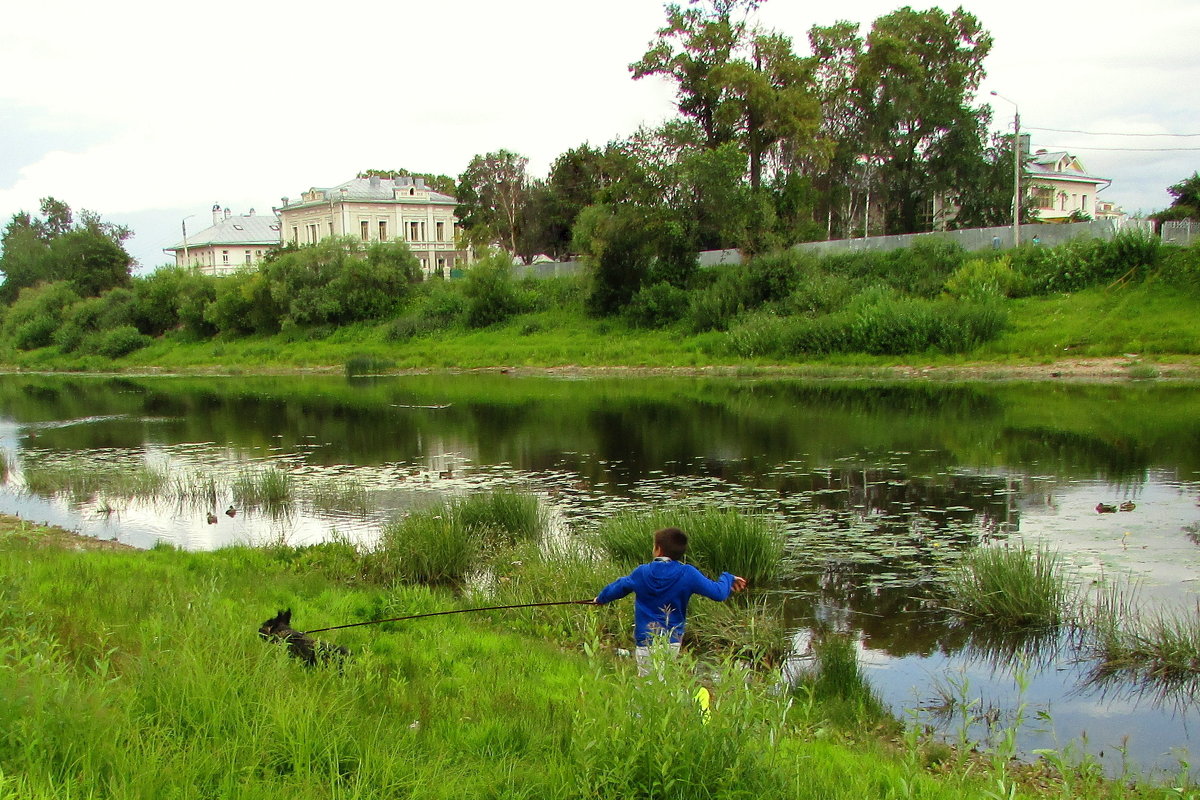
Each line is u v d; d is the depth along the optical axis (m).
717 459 16.56
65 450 20.66
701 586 5.24
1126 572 9.09
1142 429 17.81
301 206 79.19
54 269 81.62
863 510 12.21
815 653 7.42
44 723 3.54
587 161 66.94
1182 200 45.19
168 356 57.12
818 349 34.66
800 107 44.72
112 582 7.70
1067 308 32.31
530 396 29.53
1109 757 5.55
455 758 4.12
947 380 28.17
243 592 7.95
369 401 30.03
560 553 9.79
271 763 3.64
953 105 50.38
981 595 8.29
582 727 3.89
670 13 46.81
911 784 3.94
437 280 56.62
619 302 46.09
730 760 3.60
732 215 43.22
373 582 9.61
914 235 42.16
